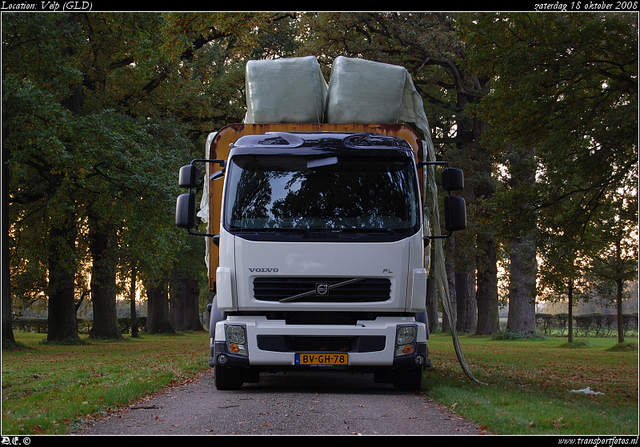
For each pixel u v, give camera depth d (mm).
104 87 28422
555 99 15750
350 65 9758
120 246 29875
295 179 8391
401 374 8867
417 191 8422
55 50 21391
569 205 17891
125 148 22531
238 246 8180
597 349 25484
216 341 8297
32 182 26656
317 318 8188
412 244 8211
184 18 24906
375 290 8141
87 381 10680
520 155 30578
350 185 8359
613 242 21703
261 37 35656
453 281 47094
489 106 16578
